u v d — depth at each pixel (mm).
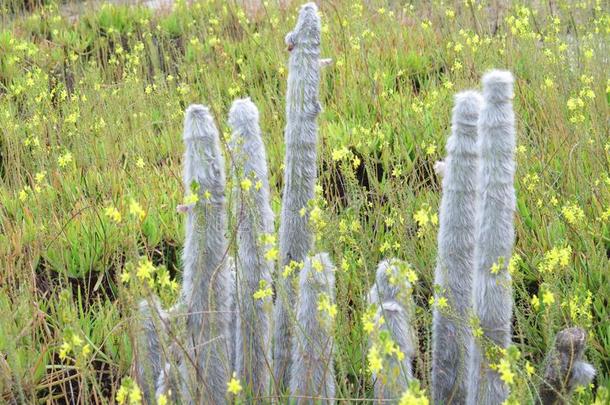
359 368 3697
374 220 4969
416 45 8117
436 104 6285
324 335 2818
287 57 7848
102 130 6348
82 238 5074
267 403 2963
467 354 2916
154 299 2859
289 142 3014
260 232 2932
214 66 7996
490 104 2525
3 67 8188
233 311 2824
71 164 5836
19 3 10336
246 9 9781
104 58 8438
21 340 3973
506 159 2543
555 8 9383
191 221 2660
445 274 2854
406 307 2637
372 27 8766
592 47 7074
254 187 2910
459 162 2752
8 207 5453
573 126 5684
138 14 9914
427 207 3113
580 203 4871
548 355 2867
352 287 3854
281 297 2873
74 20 9984
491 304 2637
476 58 7152
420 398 2127
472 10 7883
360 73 7254
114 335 4059
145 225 5117
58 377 3926
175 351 2945
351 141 6074
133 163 5773
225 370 2777
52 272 4980
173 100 7234
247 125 2928
